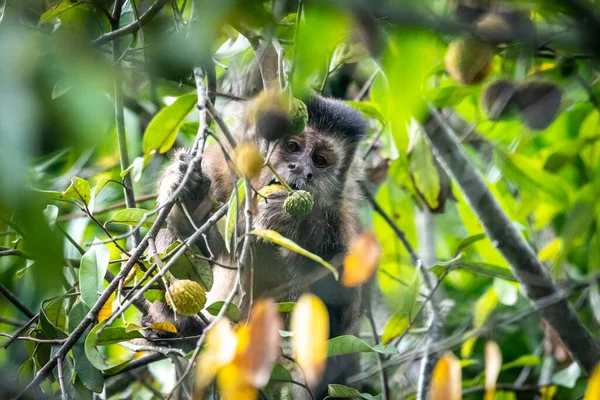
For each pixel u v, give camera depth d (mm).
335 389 7746
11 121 3520
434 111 8789
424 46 4520
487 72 7059
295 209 7676
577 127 11500
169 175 9227
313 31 4562
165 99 10227
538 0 5324
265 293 9938
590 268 10859
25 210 3654
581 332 9133
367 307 10930
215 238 9586
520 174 10117
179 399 9195
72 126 3818
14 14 4805
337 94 13289
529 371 11875
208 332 5922
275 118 6590
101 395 8359
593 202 9734
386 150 10523
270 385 8578
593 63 7430
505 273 9594
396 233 10773
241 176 7004
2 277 10805
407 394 10500
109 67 4121
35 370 7469
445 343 8875
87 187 7555
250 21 4887
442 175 10688
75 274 8344
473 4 5730
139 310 9000
